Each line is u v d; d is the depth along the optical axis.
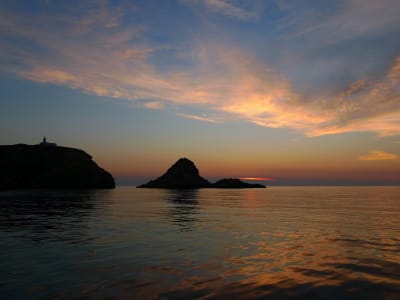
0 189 113.12
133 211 34.75
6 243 15.20
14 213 31.36
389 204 49.06
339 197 77.94
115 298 7.79
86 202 51.19
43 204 45.19
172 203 51.28
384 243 15.49
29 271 10.20
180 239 16.50
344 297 7.95
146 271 10.27
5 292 8.21
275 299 7.81
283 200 62.41
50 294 8.06
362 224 23.28
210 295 8.05
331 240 16.33
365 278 9.57
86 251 13.37
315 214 31.67
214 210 36.81
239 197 77.25
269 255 12.73
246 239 16.56
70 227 21.14
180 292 8.25
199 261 11.66
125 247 14.28
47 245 14.68
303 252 13.33
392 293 8.23
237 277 9.64
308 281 9.27
